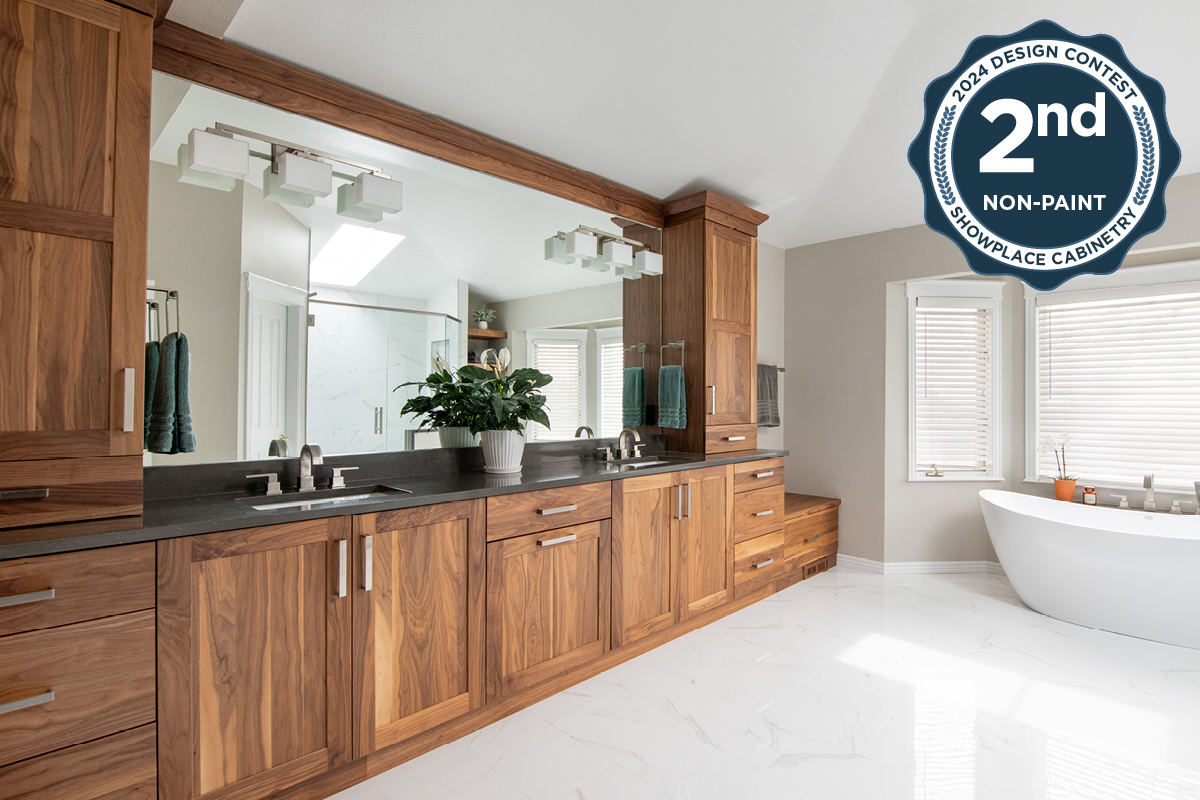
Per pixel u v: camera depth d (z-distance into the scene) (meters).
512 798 1.76
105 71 1.46
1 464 1.34
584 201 3.12
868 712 2.24
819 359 4.39
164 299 1.88
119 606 1.37
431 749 2.01
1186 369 3.46
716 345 3.42
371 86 2.24
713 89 2.54
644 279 3.48
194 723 1.48
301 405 2.21
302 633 1.67
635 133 2.77
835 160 3.21
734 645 2.87
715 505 3.15
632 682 2.50
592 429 3.26
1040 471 3.93
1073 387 3.81
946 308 4.07
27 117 1.36
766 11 2.15
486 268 2.77
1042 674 2.54
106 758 1.35
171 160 1.89
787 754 1.97
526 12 2.02
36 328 1.38
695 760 1.94
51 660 1.28
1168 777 1.83
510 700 2.24
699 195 3.34
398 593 1.88
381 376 2.43
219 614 1.52
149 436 1.82
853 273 4.23
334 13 1.89
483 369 2.76
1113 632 2.98
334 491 2.18
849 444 4.25
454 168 2.62
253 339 2.08
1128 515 3.44
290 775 1.64
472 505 2.08
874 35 2.32
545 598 2.33
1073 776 1.84
